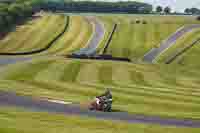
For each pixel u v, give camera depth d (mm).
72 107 62344
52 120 46906
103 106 61406
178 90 105125
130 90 92688
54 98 69625
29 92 74625
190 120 60625
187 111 70312
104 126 46094
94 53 197625
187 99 85750
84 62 153375
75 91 83375
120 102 74062
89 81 109312
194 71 165500
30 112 51844
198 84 128375
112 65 150500
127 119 56594
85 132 41344
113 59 182375
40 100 66375
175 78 138000
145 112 64312
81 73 123875
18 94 70688
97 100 61781
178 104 77188
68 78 110875
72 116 52125
